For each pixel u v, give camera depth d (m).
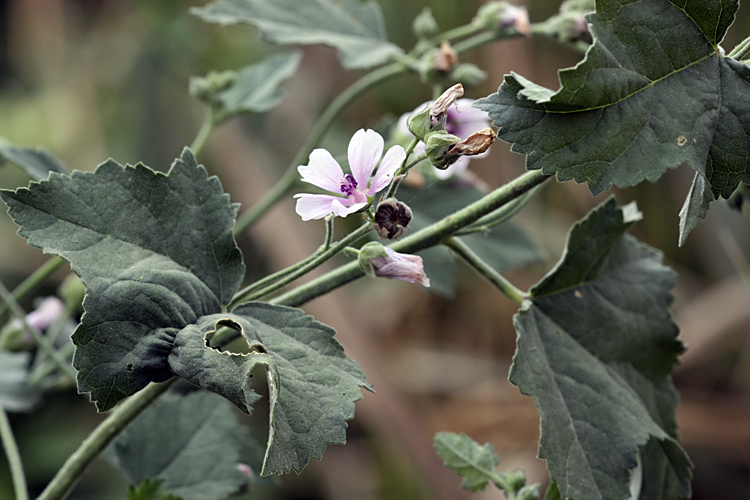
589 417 0.75
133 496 0.78
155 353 0.70
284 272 0.73
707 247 1.45
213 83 0.88
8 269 1.45
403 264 0.72
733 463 1.38
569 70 0.69
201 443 0.82
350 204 0.72
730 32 1.34
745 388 1.44
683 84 0.70
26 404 0.84
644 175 0.70
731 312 1.42
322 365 0.71
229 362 0.69
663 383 0.78
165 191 0.72
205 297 0.72
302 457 0.69
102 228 0.71
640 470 0.78
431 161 0.71
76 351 0.70
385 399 1.33
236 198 1.44
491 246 0.89
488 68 1.39
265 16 0.87
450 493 1.32
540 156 0.70
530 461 1.38
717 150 0.70
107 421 0.75
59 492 0.75
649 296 0.78
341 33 0.88
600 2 0.70
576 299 0.77
